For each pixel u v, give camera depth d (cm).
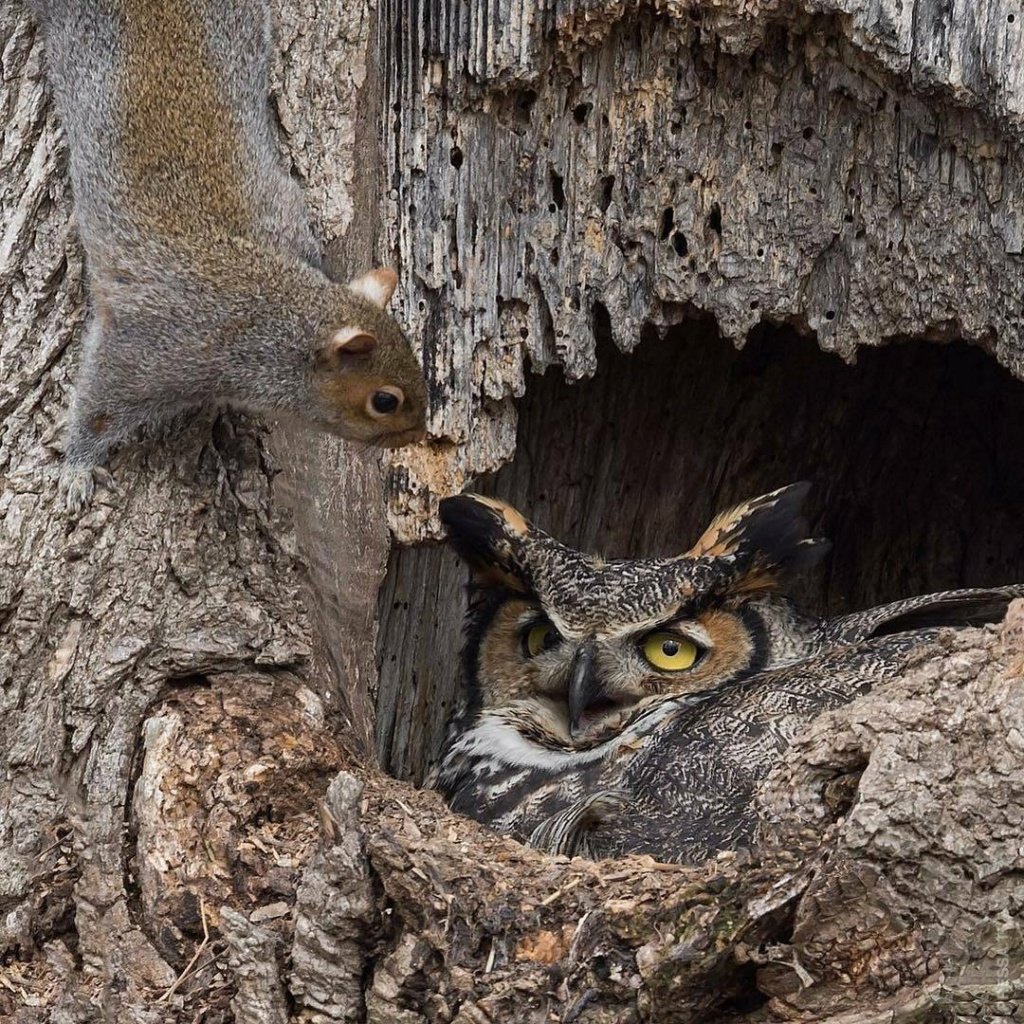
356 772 896
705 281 1107
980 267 1059
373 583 1052
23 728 848
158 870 812
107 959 797
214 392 914
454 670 1301
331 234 996
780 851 742
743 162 1091
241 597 902
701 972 716
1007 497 1404
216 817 826
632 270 1109
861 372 1380
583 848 923
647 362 1359
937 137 1053
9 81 881
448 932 736
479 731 1073
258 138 945
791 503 1053
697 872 769
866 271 1090
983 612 1052
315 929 745
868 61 1034
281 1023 751
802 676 976
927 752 711
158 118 893
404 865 741
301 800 850
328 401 961
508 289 1102
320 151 991
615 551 1410
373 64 1048
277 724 870
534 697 1072
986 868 694
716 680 1042
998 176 1044
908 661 791
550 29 1061
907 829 702
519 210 1101
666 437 1396
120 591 871
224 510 911
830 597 1423
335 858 742
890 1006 705
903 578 1425
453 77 1074
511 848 812
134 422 880
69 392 873
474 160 1091
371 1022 740
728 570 1035
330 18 989
